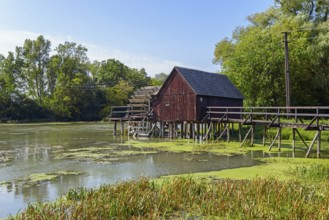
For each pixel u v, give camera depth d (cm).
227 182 1284
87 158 2153
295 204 1008
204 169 1767
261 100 4362
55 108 7650
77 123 6900
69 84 7975
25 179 1555
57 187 1401
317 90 4466
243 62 4431
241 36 5847
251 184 1231
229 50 6059
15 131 4575
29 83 8131
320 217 936
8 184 1460
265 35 4572
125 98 8712
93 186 1399
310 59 4194
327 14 4597
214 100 3366
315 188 1238
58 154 2338
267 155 2209
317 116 2047
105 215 968
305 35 4412
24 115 7288
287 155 2195
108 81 9788
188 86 3238
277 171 1644
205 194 1141
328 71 4238
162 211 1028
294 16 4734
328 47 4059
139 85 10162
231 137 3262
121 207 995
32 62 8244
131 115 3853
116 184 1296
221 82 3706
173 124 3431
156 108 3531
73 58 8688
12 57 8106
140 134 3641
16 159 2127
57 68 8425
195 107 3180
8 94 7188
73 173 1683
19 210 1044
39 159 2123
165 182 1320
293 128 2202
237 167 1808
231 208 1029
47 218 909
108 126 5762
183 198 1120
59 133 4203
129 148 2636
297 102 4419
